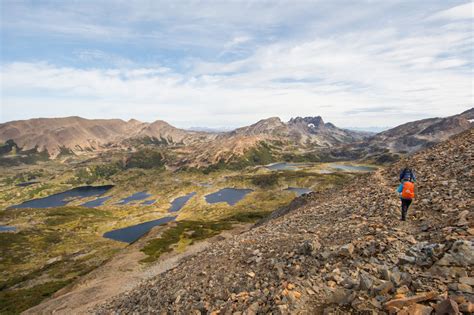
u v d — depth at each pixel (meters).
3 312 68.12
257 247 17.20
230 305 11.39
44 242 163.38
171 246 86.00
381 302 8.38
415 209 14.88
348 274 10.41
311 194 45.47
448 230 10.77
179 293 14.89
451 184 16.47
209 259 19.05
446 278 8.29
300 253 13.36
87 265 112.50
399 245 11.16
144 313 15.34
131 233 180.38
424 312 7.24
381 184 23.92
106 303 25.03
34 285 93.06
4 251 148.00
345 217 17.88
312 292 10.02
